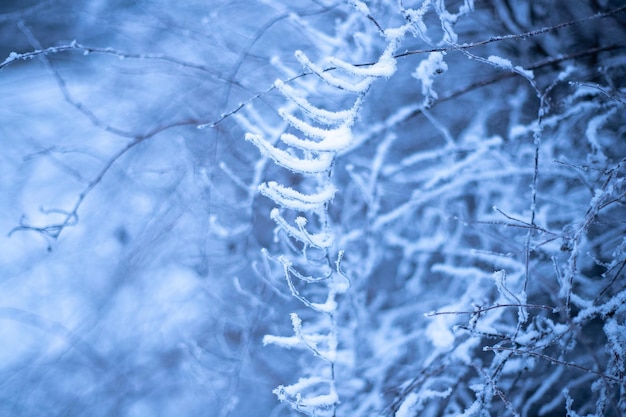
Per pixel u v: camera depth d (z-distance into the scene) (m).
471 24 3.07
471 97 3.15
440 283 3.07
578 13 2.90
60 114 4.56
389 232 2.98
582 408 2.56
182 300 3.52
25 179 4.38
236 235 3.26
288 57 3.27
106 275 3.78
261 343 3.20
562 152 2.89
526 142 2.96
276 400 3.13
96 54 4.68
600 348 2.66
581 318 2.10
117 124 4.16
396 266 3.16
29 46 4.92
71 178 4.28
